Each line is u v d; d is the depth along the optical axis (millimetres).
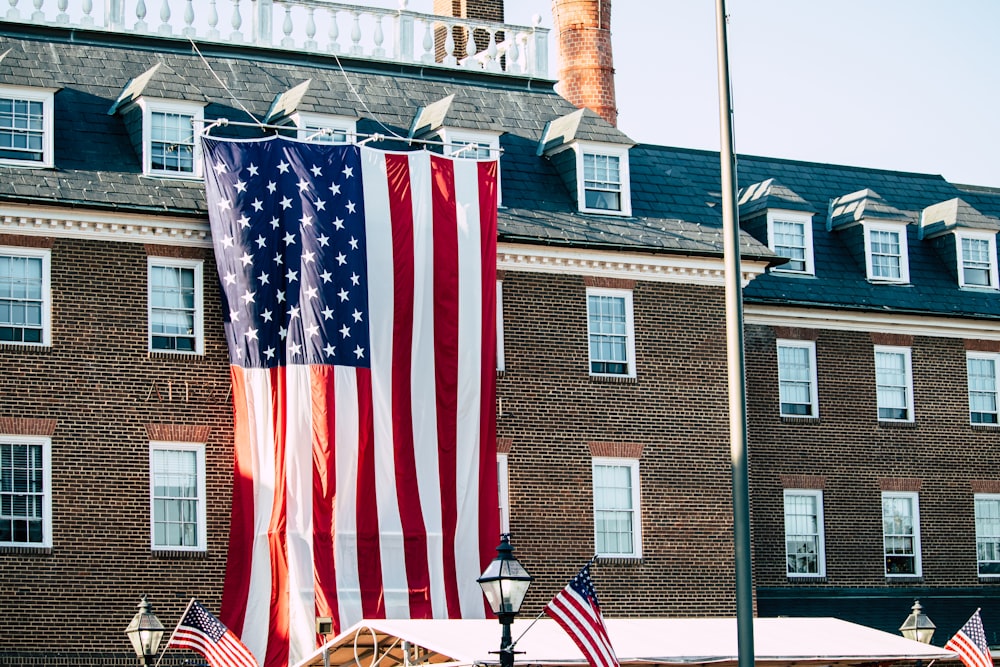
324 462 43125
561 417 47344
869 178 60250
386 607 43094
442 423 44625
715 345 49688
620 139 50125
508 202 48531
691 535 48500
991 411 56062
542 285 47812
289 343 43625
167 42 48875
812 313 53594
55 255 43125
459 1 57500
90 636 41969
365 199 44875
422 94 51062
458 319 45188
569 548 46844
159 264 44094
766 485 51938
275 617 42500
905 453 54406
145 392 43344
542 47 53656
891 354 54969
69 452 42500
